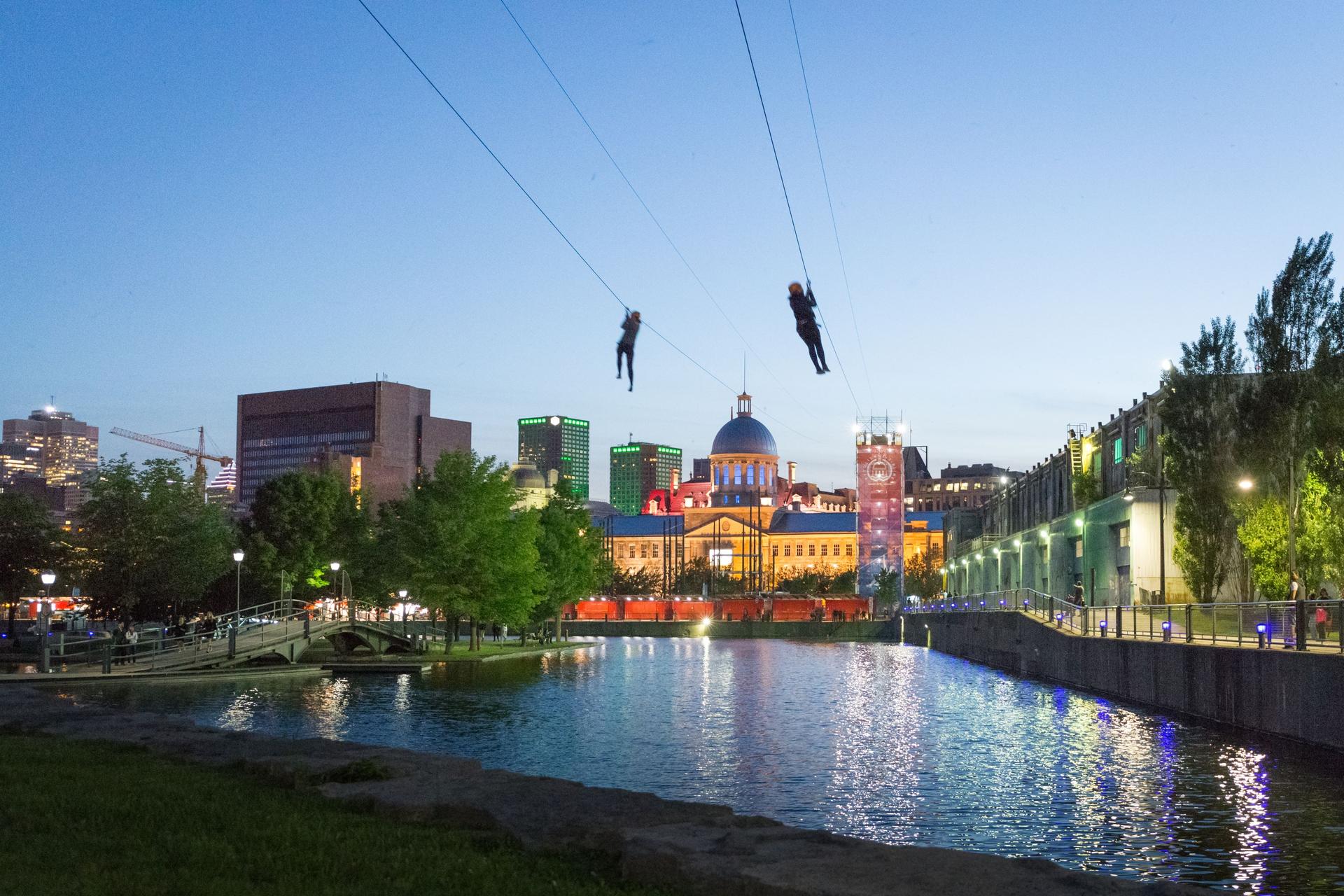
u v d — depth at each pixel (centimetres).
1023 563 11888
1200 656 4725
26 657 7238
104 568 7838
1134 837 2475
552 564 11312
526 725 4494
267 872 1217
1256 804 2844
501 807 1586
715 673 7950
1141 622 5819
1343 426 5134
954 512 18712
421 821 1577
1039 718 4909
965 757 3675
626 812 1561
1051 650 7344
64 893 1084
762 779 3231
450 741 4025
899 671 8438
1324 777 3234
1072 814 2728
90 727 2588
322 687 6144
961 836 2492
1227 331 6694
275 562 10356
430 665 7894
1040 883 1179
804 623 16488
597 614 19062
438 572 8588
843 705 5500
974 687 6794
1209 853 2323
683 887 1235
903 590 16488
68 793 1645
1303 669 3788
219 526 8662
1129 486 8562
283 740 2317
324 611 9244
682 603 18825
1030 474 12962
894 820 2662
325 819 1519
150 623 8762
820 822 2653
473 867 1267
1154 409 8556
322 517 10631
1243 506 6022
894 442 16988
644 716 4866
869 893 1134
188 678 6272
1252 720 4225
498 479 8912
